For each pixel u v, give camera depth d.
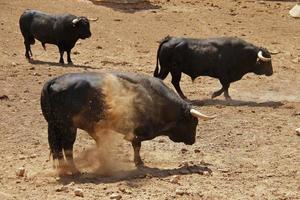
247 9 43.12
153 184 14.93
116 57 32.12
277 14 42.38
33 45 33.88
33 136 19.17
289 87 27.50
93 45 34.00
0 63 29.17
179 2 43.84
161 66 24.28
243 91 26.58
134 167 16.27
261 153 17.81
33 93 24.05
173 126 16.42
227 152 17.89
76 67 29.12
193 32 37.47
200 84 27.61
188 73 24.20
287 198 14.25
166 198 14.00
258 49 24.47
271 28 39.19
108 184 14.91
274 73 29.84
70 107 15.23
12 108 21.94
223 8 43.00
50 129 15.49
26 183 15.06
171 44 23.89
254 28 39.03
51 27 29.98
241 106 23.28
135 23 38.34
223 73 24.11
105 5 41.00
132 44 34.59
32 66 28.80
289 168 16.50
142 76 16.14
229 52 24.05
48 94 15.36
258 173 16.06
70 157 15.62
